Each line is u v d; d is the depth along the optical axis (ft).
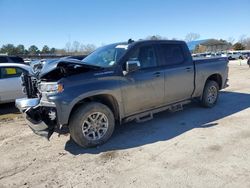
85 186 11.07
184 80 19.57
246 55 158.51
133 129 17.95
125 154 13.97
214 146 14.32
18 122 21.53
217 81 23.79
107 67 15.57
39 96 15.64
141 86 16.74
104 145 15.39
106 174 11.97
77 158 13.84
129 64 15.53
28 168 13.01
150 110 18.03
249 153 13.25
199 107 22.95
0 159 14.20
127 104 16.29
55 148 15.39
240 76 48.83
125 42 17.90
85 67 14.73
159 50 18.31
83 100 15.33
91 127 15.01
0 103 25.96
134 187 10.75
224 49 211.20
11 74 26.27
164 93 18.24
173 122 19.07
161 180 11.14
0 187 11.38
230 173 11.40
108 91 15.20
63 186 11.18
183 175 11.43
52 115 14.12
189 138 15.70
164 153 13.80
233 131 16.56
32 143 16.39
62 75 14.25
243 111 21.33
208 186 10.51
